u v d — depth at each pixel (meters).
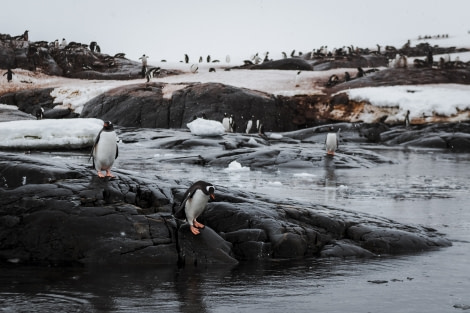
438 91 45.38
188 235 7.52
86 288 6.01
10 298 5.57
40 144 21.34
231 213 8.22
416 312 5.34
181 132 31.11
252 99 43.47
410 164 23.77
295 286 6.27
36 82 54.50
